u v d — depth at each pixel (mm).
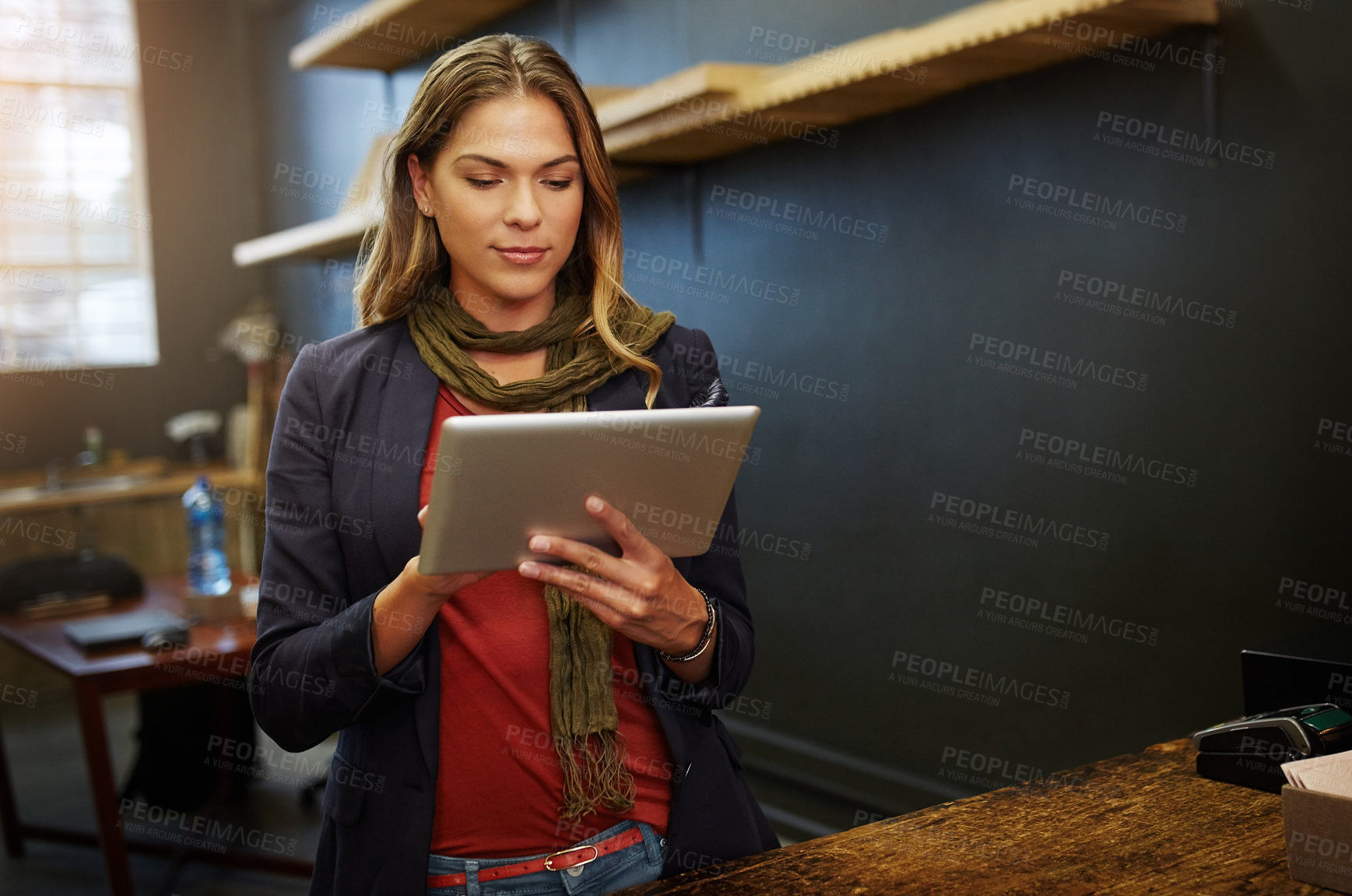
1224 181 2031
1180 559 2166
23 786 3803
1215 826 1091
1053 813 1141
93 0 5562
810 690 3090
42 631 2879
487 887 1124
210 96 5824
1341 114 1852
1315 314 1912
